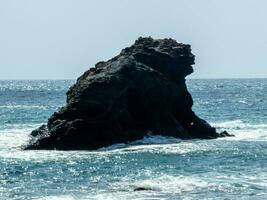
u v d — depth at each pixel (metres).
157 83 128.50
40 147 115.50
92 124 116.38
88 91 119.00
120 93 121.44
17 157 104.31
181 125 135.25
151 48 139.00
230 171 87.94
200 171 88.06
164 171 88.44
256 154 105.31
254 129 153.38
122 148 115.44
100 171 89.25
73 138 115.50
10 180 82.75
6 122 177.25
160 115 129.25
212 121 183.50
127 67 126.25
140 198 69.25
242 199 68.75
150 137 124.56
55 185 78.69
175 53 139.62
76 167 93.06
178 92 134.75
